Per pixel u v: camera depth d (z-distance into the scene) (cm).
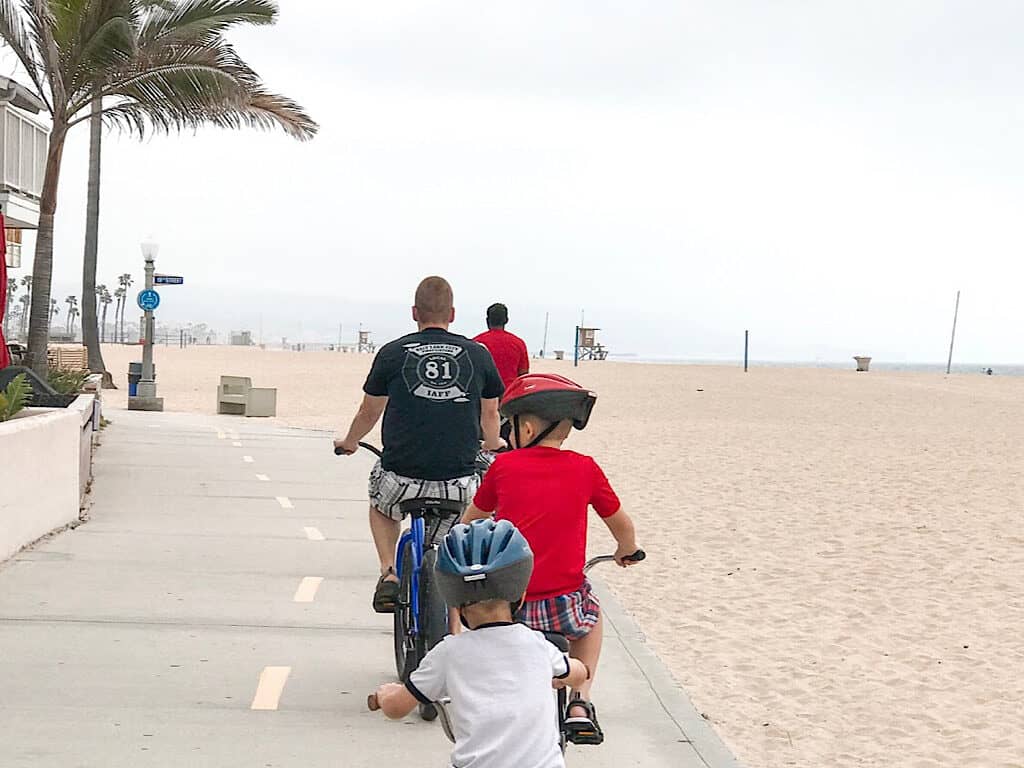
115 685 621
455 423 593
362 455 1836
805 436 2597
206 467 1577
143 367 2877
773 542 1222
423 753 541
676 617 906
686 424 2934
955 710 693
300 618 779
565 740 415
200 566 928
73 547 980
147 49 1758
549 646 341
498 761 322
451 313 619
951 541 1232
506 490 432
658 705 630
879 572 1080
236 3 1792
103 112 1830
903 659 798
